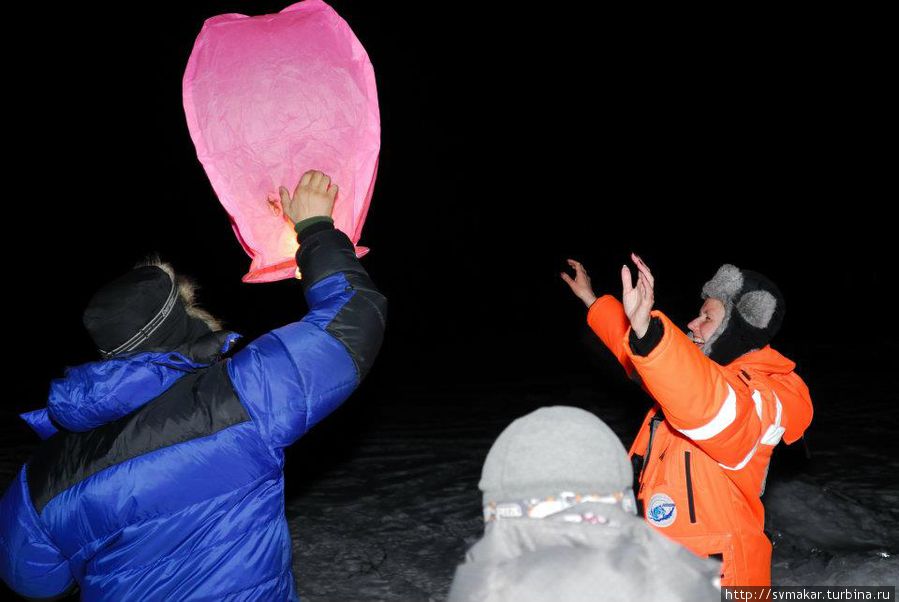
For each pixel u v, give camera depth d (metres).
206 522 1.68
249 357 1.71
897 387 9.75
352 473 6.42
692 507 2.17
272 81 1.89
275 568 1.75
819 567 3.88
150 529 1.66
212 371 1.72
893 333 15.34
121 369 1.66
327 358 1.73
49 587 1.75
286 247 1.99
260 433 1.68
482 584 1.10
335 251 1.87
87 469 1.65
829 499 4.93
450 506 5.45
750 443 1.99
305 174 1.91
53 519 1.66
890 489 5.34
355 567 4.36
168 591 1.67
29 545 1.68
